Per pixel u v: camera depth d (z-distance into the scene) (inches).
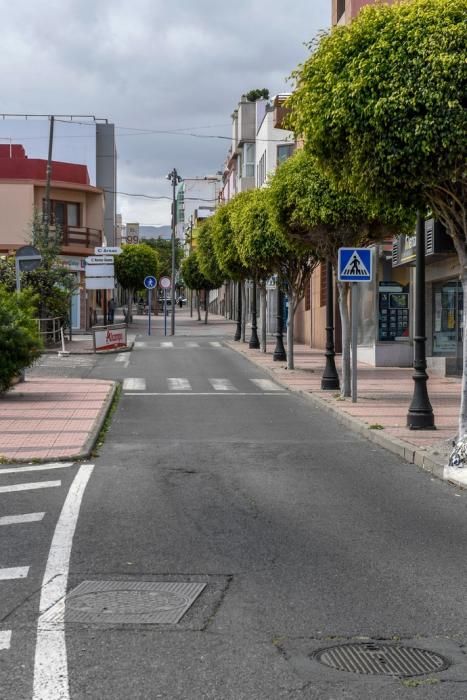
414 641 219.0
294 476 462.6
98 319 2901.1
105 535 327.6
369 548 311.0
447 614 239.6
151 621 231.8
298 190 845.8
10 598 251.4
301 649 212.4
